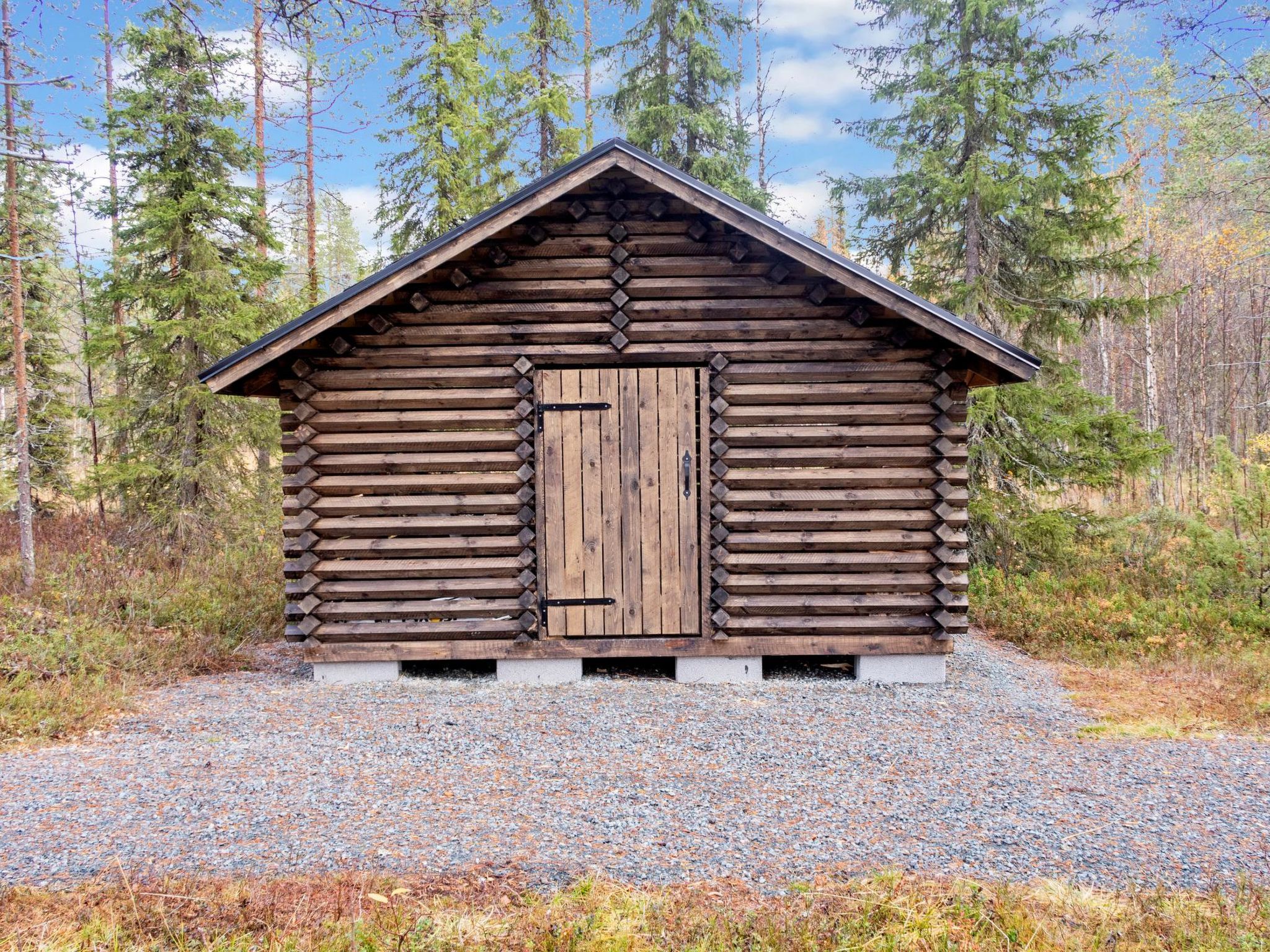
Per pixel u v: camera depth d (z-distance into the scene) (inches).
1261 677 288.4
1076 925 136.3
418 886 146.5
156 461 528.1
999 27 451.2
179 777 199.6
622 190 282.5
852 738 230.4
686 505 291.1
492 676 298.4
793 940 130.5
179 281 516.4
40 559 478.6
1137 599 378.0
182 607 368.5
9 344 599.2
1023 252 472.4
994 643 353.4
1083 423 436.5
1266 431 858.1
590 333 288.8
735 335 289.0
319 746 222.2
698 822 174.7
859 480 289.0
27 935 132.3
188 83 506.9
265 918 136.7
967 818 177.0
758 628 289.6
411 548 289.9
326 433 292.5
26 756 216.5
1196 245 977.5
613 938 131.5
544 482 291.0
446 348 289.9
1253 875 152.3
